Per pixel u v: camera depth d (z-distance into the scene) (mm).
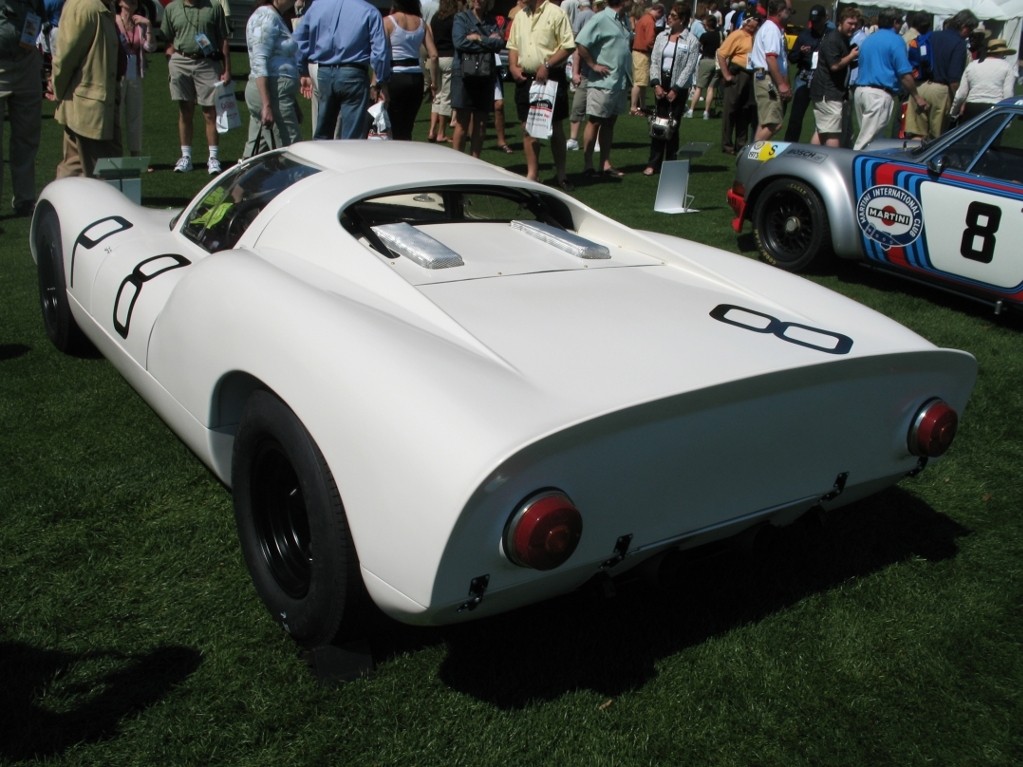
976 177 5109
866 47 8555
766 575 2773
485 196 3285
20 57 6492
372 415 1890
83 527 2816
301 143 3418
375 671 2260
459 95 8375
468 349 2150
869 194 5645
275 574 2332
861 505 3240
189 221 3414
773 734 2135
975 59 11430
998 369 4508
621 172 9680
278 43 7305
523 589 1942
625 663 2348
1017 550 2977
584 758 2029
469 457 1753
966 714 2221
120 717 2062
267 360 2164
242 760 1968
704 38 14609
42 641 2299
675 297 2734
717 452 2066
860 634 2508
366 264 2543
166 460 3260
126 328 3027
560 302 2555
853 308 2766
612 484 1930
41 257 4047
